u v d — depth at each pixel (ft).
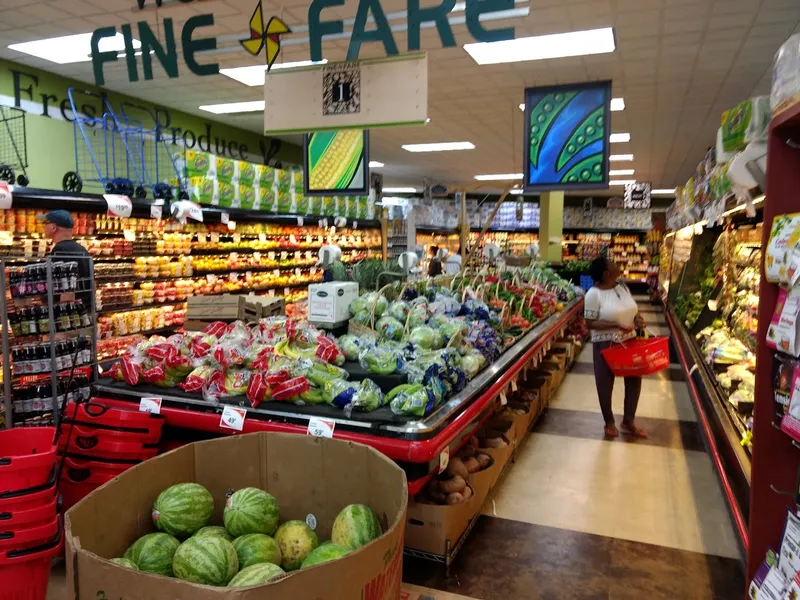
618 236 74.79
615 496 12.23
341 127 13.41
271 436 6.49
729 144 11.30
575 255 75.31
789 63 6.31
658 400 20.04
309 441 6.35
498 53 21.95
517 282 20.59
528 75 24.56
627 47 21.15
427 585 9.02
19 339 11.51
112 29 14.03
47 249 17.35
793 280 5.26
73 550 4.23
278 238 30.30
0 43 21.20
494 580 9.14
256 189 27.17
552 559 9.77
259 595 3.74
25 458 7.40
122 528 5.51
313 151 23.61
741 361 14.74
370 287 15.60
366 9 12.63
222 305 13.34
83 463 9.09
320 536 6.35
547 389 18.74
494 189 70.54
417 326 11.60
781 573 5.66
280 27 13.61
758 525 6.31
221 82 26.12
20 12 18.56
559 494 12.32
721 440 11.93
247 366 9.88
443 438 8.32
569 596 8.73
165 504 5.78
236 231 27.04
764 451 6.25
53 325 11.14
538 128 22.15
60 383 11.61
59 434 8.75
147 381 10.31
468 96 27.99
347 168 23.24
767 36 19.93
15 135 22.99
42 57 22.72
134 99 28.81
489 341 12.80
